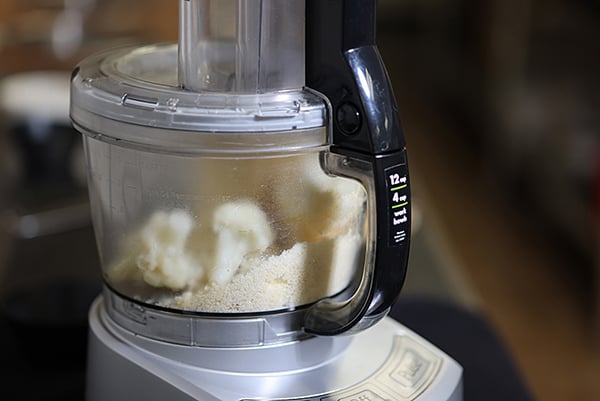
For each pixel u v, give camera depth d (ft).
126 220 2.06
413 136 12.01
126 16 6.25
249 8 1.94
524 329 7.32
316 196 2.00
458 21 12.93
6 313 2.71
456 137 12.00
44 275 3.24
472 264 8.43
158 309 2.07
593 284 7.68
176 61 2.37
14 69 5.49
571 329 7.33
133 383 2.10
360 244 2.17
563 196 8.59
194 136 1.85
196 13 1.97
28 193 4.09
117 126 1.91
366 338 2.25
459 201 9.94
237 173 1.92
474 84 11.80
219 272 2.00
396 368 2.15
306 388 2.05
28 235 3.64
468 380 2.66
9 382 2.56
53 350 2.63
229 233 1.97
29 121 4.20
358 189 2.07
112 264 2.16
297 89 1.93
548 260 8.48
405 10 16.31
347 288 2.19
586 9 8.78
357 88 1.84
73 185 4.22
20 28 5.98
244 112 1.85
